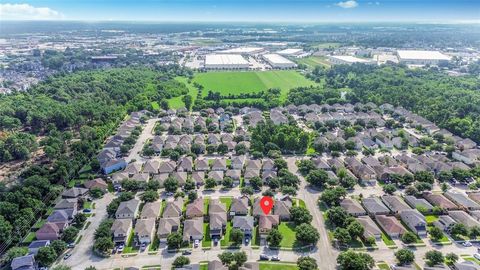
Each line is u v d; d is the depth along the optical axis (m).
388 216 171.25
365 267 134.38
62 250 151.12
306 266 133.75
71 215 176.25
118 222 165.38
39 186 193.62
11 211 166.88
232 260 141.62
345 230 156.75
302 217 167.62
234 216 173.88
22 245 158.62
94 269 135.75
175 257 149.38
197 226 163.38
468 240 157.38
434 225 168.12
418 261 144.75
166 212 174.38
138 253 151.88
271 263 144.75
